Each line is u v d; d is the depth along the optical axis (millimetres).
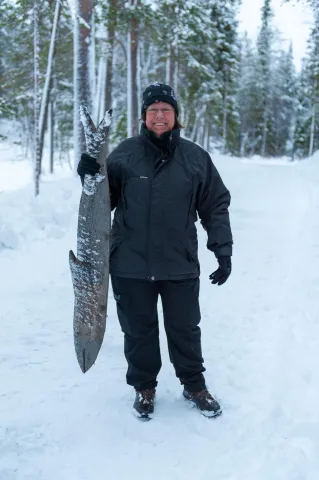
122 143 2795
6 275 5973
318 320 4230
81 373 3445
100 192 2576
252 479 2270
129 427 2764
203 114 31969
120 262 2742
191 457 2482
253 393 3135
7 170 32469
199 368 2928
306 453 2432
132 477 2332
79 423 2807
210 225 2832
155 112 2662
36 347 3920
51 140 32281
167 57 22703
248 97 53375
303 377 3254
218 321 4480
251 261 6688
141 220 2695
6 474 2340
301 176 20609
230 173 21172
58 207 8680
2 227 7184
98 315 2664
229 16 32719
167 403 3041
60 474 2357
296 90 58562
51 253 6906
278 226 9414
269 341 3945
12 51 20047
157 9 17219
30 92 20312
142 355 2855
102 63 19391
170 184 2688
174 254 2723
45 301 5059
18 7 15148
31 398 3092
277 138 59219
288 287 5328
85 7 12164
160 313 4863
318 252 6789
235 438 2637
